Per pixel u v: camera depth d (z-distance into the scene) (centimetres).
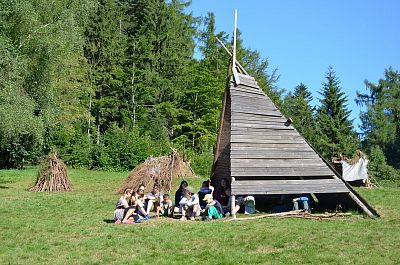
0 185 2592
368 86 8025
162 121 5222
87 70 4972
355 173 3058
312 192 1517
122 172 3806
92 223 1362
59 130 4259
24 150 4128
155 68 5469
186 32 6031
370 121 7638
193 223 1367
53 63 2714
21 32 2509
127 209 1388
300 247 1022
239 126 1578
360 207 1525
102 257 951
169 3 6034
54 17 2684
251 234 1166
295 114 6956
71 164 4128
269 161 1551
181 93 5381
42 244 1070
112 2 5378
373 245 1039
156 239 1120
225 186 1672
